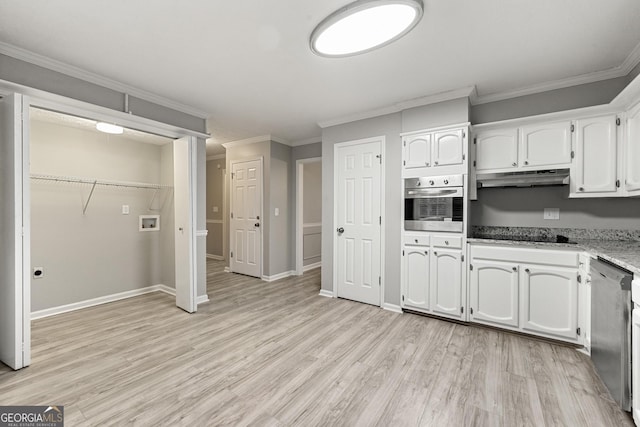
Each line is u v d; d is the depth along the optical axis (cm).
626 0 165
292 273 519
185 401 173
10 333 208
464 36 201
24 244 206
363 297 359
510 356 225
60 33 199
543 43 210
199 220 358
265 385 189
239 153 518
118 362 217
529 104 287
